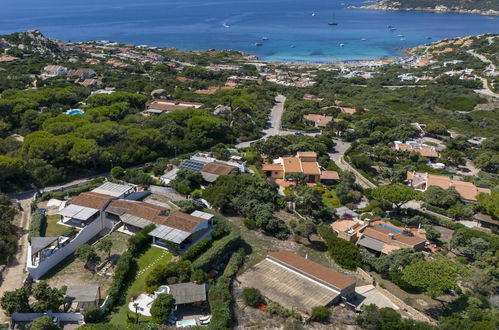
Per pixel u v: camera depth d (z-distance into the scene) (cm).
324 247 7988
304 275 6500
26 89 16775
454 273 6400
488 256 7725
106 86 18912
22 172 8994
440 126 15912
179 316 5450
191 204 8375
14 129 12469
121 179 9794
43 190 9025
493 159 12900
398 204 9962
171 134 12681
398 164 12506
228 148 12975
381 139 14788
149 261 6700
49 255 6353
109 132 11075
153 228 7262
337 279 6331
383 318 5575
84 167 10331
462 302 6475
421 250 8056
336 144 14738
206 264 6450
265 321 5500
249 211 8481
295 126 15988
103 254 6750
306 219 8938
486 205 9500
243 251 7206
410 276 6425
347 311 5925
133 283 6122
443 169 12800
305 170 11012
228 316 5338
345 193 10156
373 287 6781
